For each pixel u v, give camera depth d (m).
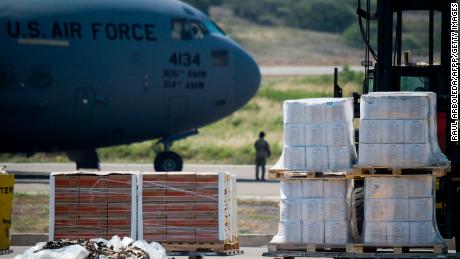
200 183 54.97
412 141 51.34
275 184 118.25
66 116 114.06
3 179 60.69
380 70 59.81
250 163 165.75
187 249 54.88
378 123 51.50
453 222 56.03
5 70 111.44
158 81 115.12
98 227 55.28
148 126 117.62
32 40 111.50
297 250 52.00
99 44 113.00
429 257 51.28
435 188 52.88
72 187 55.50
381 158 51.38
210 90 117.06
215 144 175.25
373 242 51.53
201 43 116.75
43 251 49.47
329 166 51.84
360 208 55.25
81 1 113.81
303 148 52.12
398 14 60.31
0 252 60.44
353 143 53.94
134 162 168.12
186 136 121.69
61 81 112.50
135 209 55.19
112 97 114.06
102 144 119.31
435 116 52.66
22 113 113.00
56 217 55.44
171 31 115.75
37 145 118.25
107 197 55.34
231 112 119.94
